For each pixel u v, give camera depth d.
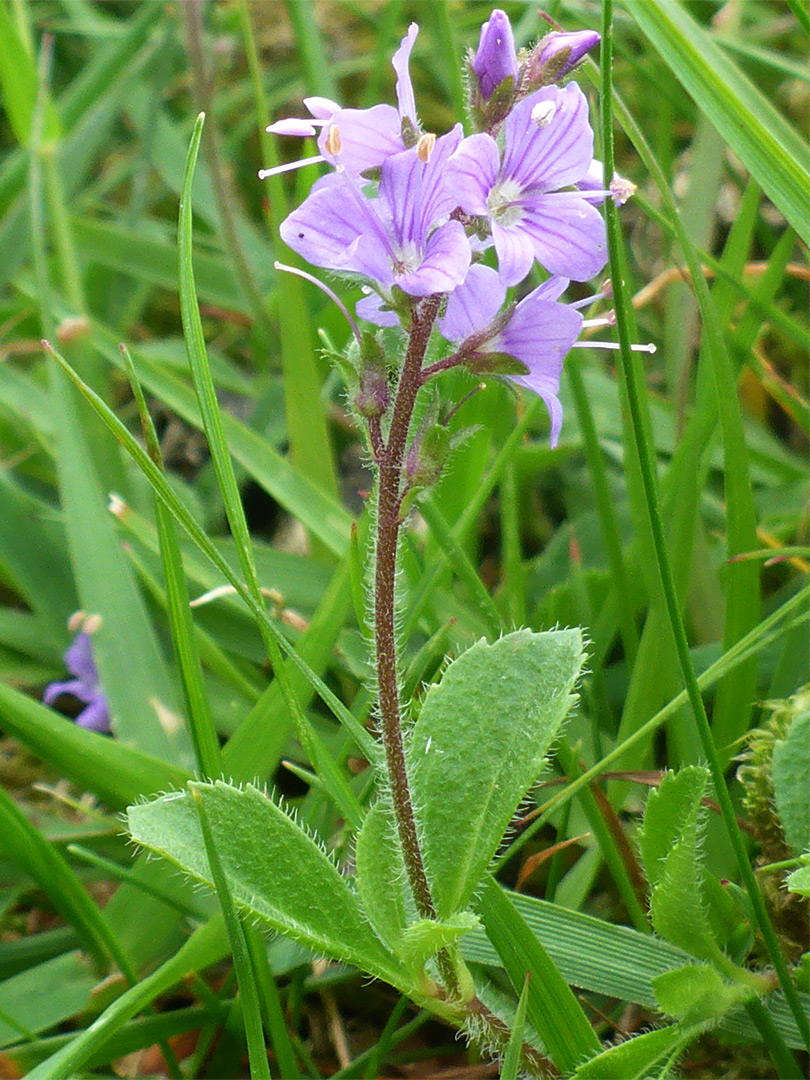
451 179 0.09
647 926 0.11
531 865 0.11
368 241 0.09
